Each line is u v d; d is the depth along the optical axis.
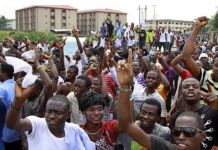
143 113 3.46
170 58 8.05
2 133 4.16
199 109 3.40
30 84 2.41
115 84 5.79
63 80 6.30
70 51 16.14
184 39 29.83
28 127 2.67
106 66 7.41
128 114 2.63
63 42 7.18
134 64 6.62
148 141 2.61
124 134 3.14
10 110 2.46
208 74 3.94
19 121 2.54
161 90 5.43
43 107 4.14
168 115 4.59
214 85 3.86
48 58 4.97
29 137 2.72
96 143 3.02
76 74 5.88
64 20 82.00
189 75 4.45
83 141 2.88
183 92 3.46
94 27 85.25
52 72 4.88
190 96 3.37
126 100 2.61
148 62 7.60
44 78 4.12
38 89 4.13
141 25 20.36
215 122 3.24
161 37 21.19
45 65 6.29
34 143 2.71
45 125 2.76
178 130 2.37
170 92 7.36
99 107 3.02
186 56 3.84
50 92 4.12
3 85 4.32
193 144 2.34
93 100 2.99
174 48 28.03
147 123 3.44
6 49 11.06
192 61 3.88
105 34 17.77
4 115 4.09
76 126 2.93
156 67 5.66
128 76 2.56
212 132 3.21
